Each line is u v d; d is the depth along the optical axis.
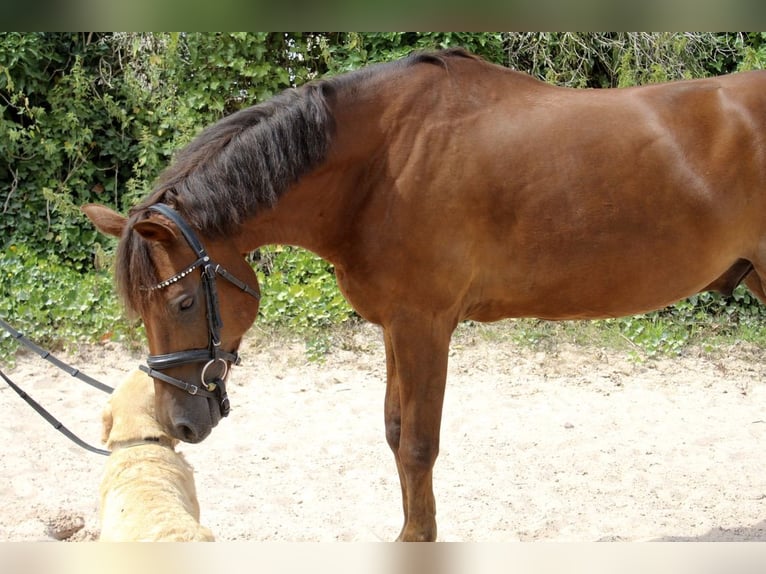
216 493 4.36
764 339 6.75
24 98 7.62
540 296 3.47
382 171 3.33
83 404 5.65
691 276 3.48
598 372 6.33
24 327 6.58
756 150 3.38
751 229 3.46
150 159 7.70
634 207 3.34
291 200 3.37
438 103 3.38
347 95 3.40
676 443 5.03
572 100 3.47
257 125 3.32
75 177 7.82
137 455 3.31
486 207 3.32
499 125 3.36
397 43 7.43
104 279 7.18
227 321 3.24
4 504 4.16
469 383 6.12
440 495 4.34
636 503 4.22
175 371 3.13
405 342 3.33
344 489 4.43
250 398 5.85
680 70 7.49
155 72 7.67
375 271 3.33
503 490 4.39
